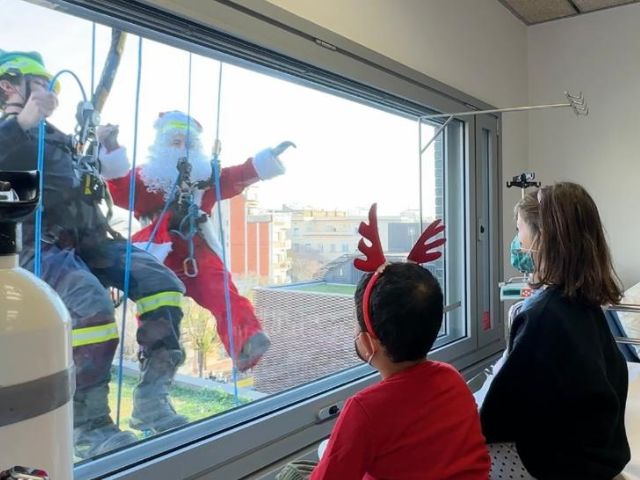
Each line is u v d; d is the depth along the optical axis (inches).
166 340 52.6
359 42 70.2
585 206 47.8
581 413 44.0
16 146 40.6
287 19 57.5
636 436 56.6
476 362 99.0
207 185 56.9
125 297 48.9
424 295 37.1
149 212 51.1
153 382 51.3
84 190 45.5
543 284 48.1
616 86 116.3
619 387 48.9
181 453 49.1
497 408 46.0
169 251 53.1
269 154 64.2
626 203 116.0
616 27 115.8
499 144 108.5
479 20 103.0
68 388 25.3
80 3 43.1
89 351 45.9
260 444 57.0
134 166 49.6
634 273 115.6
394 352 37.3
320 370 72.7
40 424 23.4
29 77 41.2
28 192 26.3
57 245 43.6
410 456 35.2
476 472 36.4
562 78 122.2
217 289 58.2
